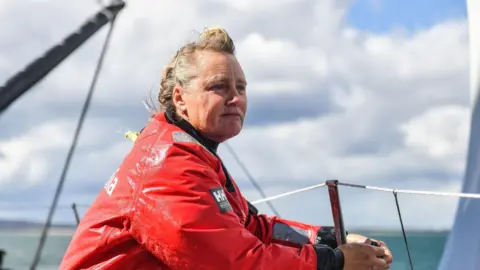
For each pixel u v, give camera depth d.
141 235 1.84
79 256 1.92
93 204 2.01
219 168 2.01
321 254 1.92
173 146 1.89
